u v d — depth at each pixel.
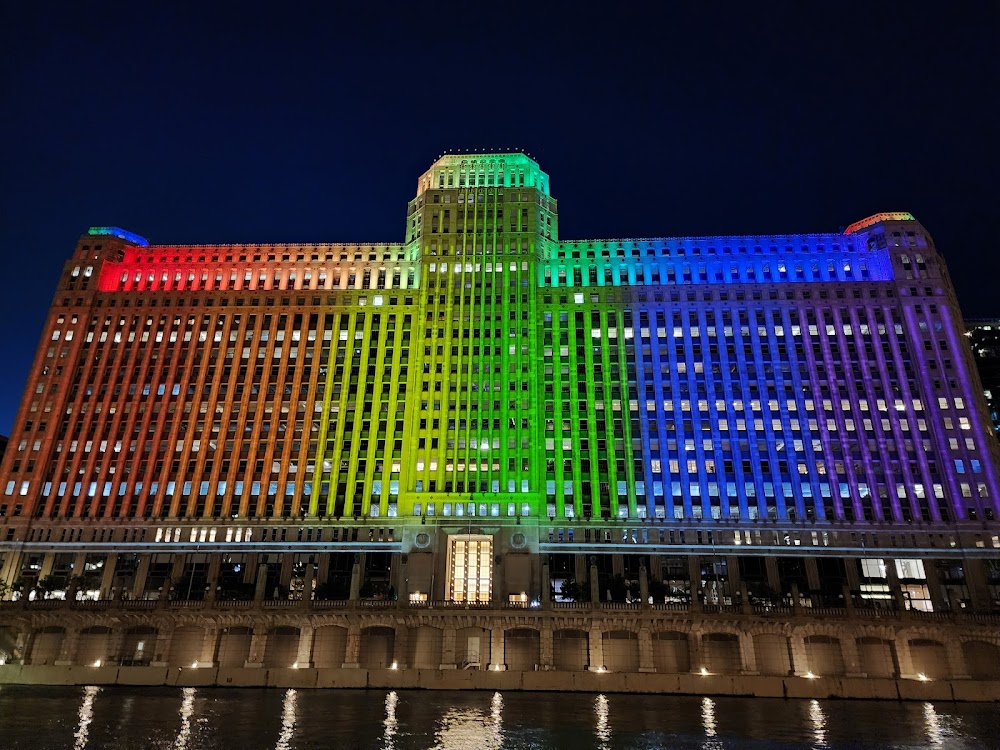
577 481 121.50
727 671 78.12
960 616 77.25
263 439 127.62
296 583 108.81
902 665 76.62
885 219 140.25
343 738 49.75
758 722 56.88
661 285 134.50
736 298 132.75
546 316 133.88
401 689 72.62
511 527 117.06
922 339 127.56
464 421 125.31
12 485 125.38
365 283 140.62
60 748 46.66
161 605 82.81
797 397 125.00
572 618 80.62
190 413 129.75
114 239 145.00
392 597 111.62
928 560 113.69
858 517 117.06
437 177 149.62
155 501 123.56
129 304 138.38
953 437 121.00
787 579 114.25
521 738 50.50
